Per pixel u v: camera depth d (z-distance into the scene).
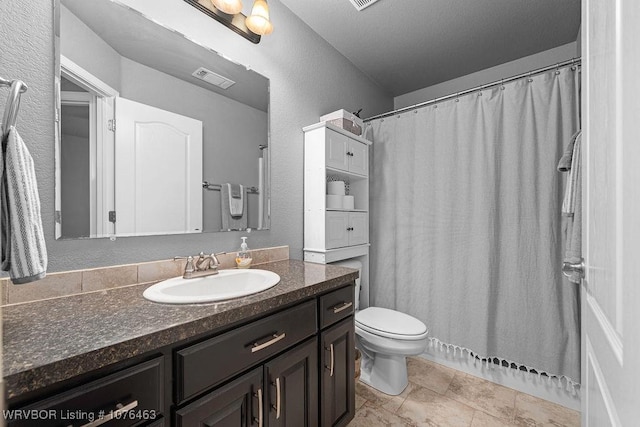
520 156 1.69
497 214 1.76
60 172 0.93
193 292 1.08
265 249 1.56
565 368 1.54
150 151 1.15
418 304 2.05
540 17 1.84
